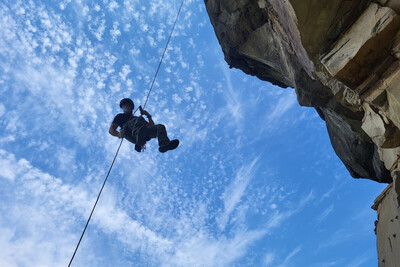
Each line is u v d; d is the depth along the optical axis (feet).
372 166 23.06
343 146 23.94
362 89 10.86
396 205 14.48
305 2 10.24
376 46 9.95
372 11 9.89
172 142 19.11
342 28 10.64
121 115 21.22
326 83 13.26
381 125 12.12
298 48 12.96
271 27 20.22
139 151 20.30
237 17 25.68
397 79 10.00
